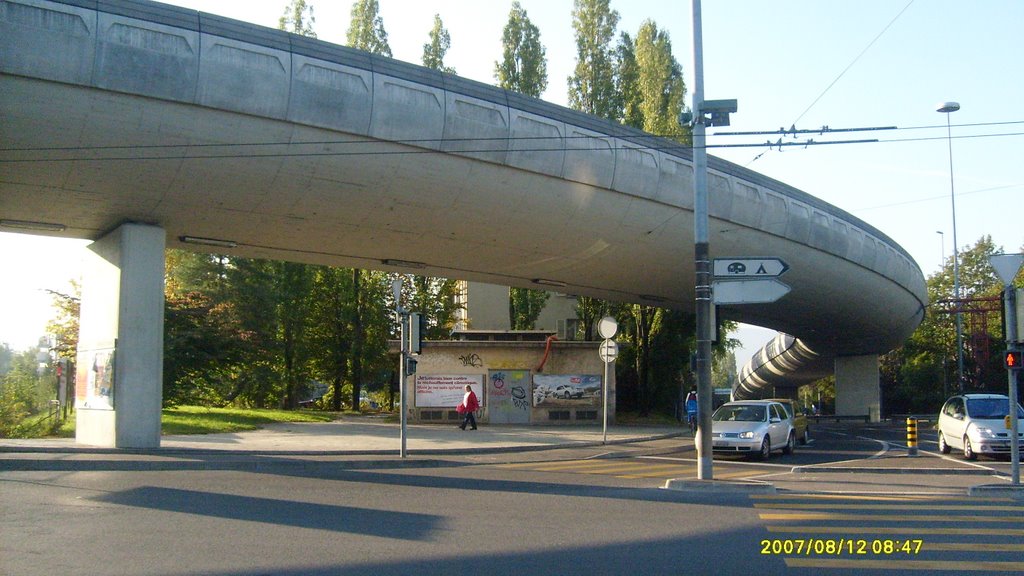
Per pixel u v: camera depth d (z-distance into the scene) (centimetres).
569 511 1247
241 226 2342
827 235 3431
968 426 2277
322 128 2050
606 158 2548
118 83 1805
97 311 2300
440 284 5000
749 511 1255
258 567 848
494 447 2486
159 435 2167
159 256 2233
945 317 6950
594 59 4525
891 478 1792
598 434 3155
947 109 4575
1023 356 1549
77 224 2239
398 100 2120
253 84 1931
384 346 4816
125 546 948
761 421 2353
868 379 5738
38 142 1847
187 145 1958
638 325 4591
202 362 3609
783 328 4734
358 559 891
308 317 4800
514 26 4538
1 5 1688
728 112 1750
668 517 1191
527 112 2369
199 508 1240
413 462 2062
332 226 2405
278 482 1617
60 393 2958
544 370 3644
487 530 1073
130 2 1814
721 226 2997
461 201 2394
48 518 1135
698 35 1762
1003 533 1061
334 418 3797
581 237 2758
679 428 3700
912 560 903
